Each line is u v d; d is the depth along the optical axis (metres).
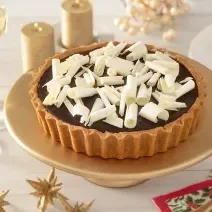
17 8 1.32
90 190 0.96
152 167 0.89
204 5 1.34
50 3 1.35
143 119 0.91
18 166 1.00
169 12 1.24
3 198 0.93
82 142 0.90
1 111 1.07
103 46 1.04
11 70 1.16
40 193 0.93
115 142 0.89
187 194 0.95
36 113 0.96
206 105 0.99
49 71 0.99
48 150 0.92
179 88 0.95
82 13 1.16
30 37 1.11
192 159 0.90
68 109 0.92
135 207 0.94
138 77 0.96
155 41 1.22
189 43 1.22
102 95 0.93
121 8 1.33
